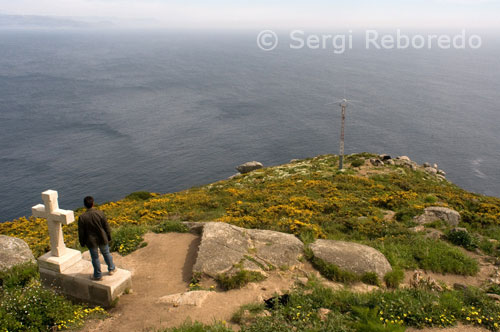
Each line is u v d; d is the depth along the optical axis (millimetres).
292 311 8547
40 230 21031
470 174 109312
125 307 9273
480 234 16703
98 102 192500
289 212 18688
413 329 8273
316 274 11117
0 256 11844
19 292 9555
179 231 14602
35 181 94875
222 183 37031
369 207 20812
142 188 92500
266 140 136000
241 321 8156
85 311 8938
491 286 11008
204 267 10875
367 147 130000
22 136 133625
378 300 9109
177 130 146250
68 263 10055
